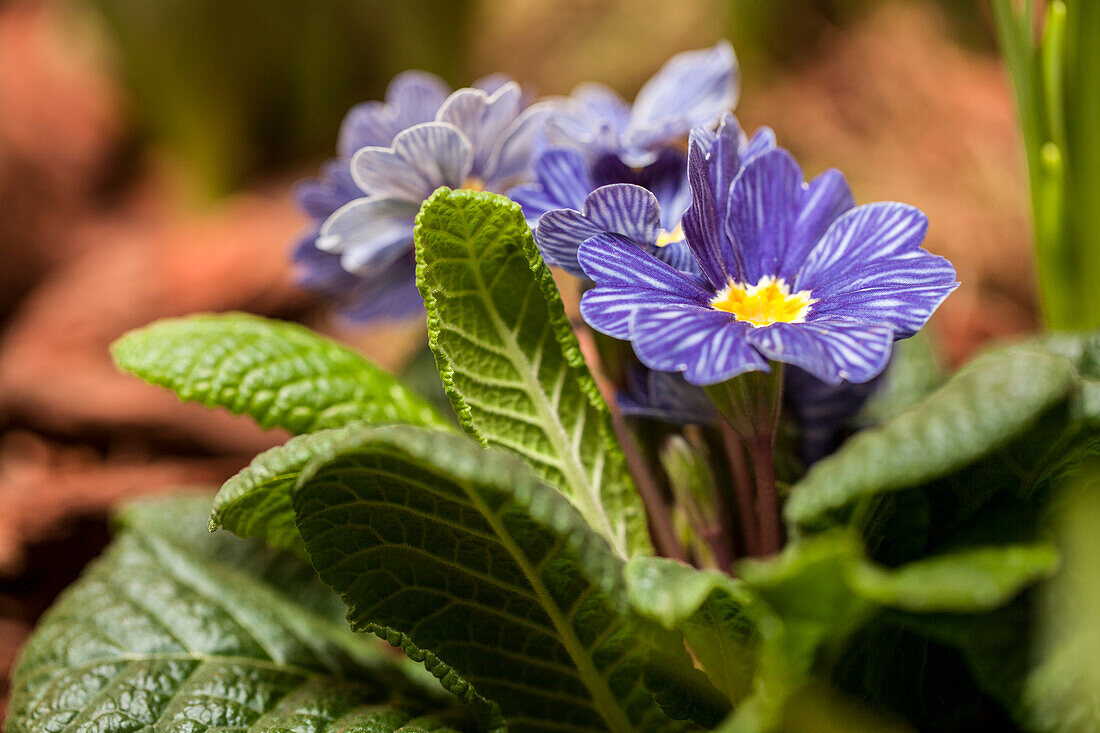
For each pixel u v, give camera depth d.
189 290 0.47
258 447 0.39
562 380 0.22
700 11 0.70
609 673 0.22
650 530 0.23
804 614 0.19
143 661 0.23
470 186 0.24
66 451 0.40
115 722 0.22
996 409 0.19
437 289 0.21
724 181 0.21
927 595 0.19
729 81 0.25
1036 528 0.20
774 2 0.69
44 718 0.23
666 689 0.21
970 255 0.49
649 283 0.21
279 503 0.22
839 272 0.21
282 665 0.24
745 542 0.23
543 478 0.22
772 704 0.19
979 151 0.56
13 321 0.60
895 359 0.26
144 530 0.26
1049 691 0.20
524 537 0.21
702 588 0.19
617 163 0.23
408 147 0.23
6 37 0.69
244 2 0.63
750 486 0.22
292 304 0.47
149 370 0.23
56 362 0.44
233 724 0.23
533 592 0.21
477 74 0.69
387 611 0.21
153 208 0.65
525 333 0.22
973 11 0.70
